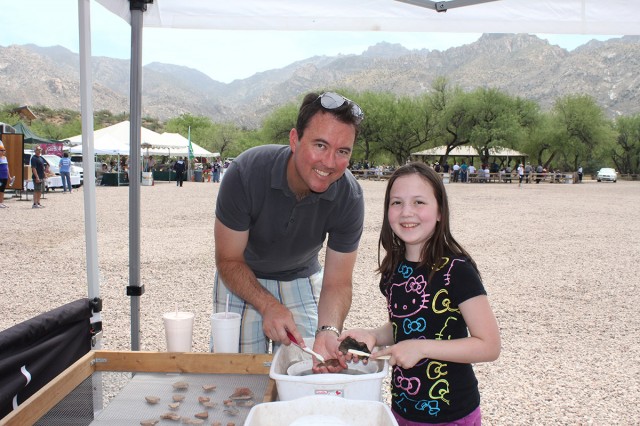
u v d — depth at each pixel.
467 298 1.81
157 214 15.11
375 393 1.61
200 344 4.79
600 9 2.90
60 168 21.48
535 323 5.60
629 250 10.26
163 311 5.81
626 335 5.24
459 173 44.56
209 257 8.88
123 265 8.05
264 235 2.33
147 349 4.61
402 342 1.73
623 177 66.50
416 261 1.97
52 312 2.12
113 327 5.21
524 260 9.09
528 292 6.92
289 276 2.65
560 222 14.66
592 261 9.09
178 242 10.31
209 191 25.61
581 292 6.96
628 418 3.52
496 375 4.21
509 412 3.59
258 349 2.60
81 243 9.82
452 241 1.92
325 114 1.84
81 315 2.34
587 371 4.31
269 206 2.21
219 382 1.86
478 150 53.16
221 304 2.62
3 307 5.85
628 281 7.62
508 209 18.33
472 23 3.02
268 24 3.07
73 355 2.29
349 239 2.38
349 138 1.89
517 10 2.94
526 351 4.75
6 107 78.69
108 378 1.93
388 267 2.05
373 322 5.52
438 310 1.86
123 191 24.39
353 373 1.81
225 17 3.03
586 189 34.03
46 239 10.19
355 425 1.43
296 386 1.56
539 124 55.75
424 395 1.91
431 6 2.88
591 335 5.23
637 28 2.95
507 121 50.38
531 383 4.06
